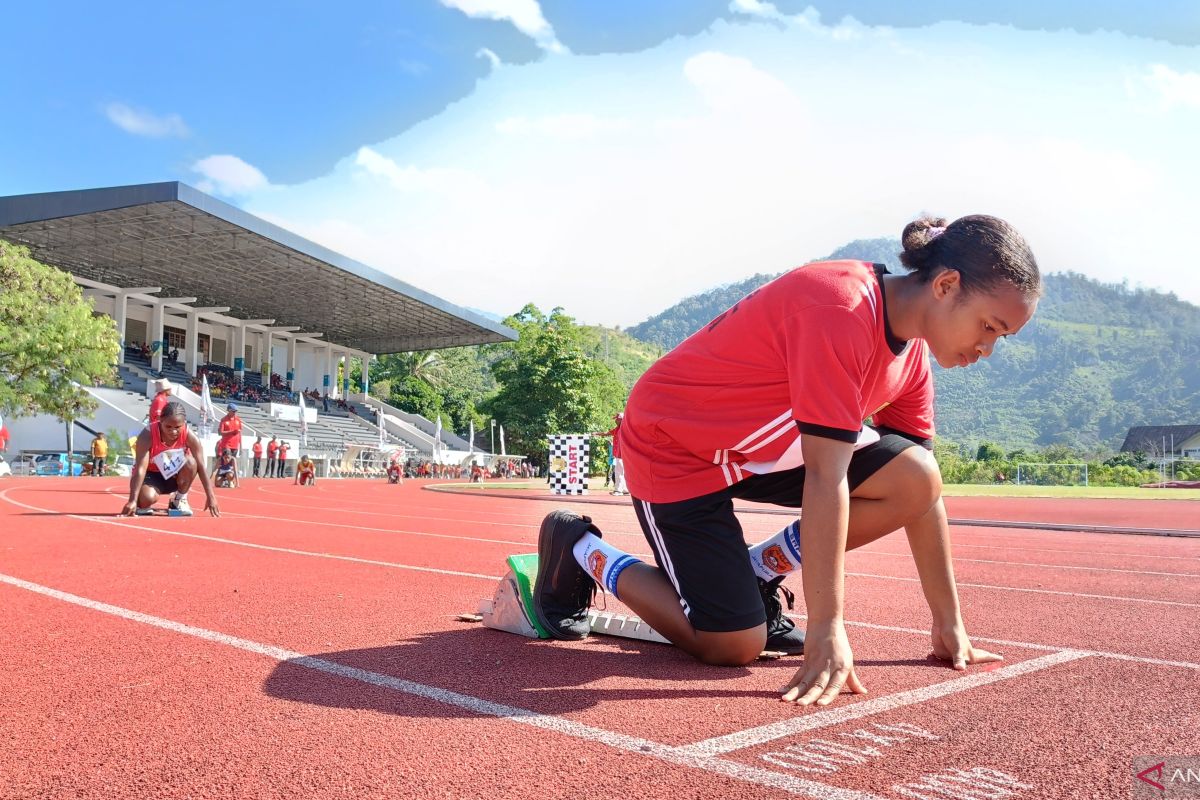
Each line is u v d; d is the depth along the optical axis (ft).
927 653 9.59
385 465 136.67
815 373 7.43
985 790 5.19
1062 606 13.51
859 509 9.12
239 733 6.26
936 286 7.41
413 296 138.62
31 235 106.22
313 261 117.50
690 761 5.69
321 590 13.58
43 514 29.14
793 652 9.73
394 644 9.58
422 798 5.04
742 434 8.46
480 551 20.84
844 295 7.55
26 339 80.07
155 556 17.75
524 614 10.27
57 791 5.15
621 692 7.59
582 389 182.39
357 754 5.82
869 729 6.47
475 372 318.04
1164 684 8.04
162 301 132.57
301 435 131.34
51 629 10.08
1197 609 13.21
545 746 6.00
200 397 116.06
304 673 8.10
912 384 9.27
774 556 9.58
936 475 8.89
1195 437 357.41
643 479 9.14
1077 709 7.11
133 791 5.16
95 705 6.97
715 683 8.04
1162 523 42.96
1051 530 36.52
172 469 29.53
